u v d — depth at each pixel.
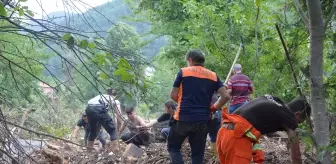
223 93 5.59
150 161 6.77
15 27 3.04
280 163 6.28
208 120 5.61
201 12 9.41
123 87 3.12
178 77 5.54
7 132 3.13
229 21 9.23
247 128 4.59
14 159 2.97
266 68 8.28
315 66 3.77
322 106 3.77
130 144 7.04
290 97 6.64
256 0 4.59
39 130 3.92
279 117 4.54
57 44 3.05
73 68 3.09
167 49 13.34
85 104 3.24
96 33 3.08
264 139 7.66
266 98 4.75
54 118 4.76
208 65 9.28
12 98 3.40
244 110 4.72
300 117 4.73
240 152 4.59
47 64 3.17
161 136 8.06
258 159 4.67
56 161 6.61
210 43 9.32
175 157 5.65
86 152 7.46
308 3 3.73
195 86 5.50
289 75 7.19
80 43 2.96
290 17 6.54
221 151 4.83
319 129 3.78
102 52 3.07
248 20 8.86
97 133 7.70
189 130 5.49
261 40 8.69
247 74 8.54
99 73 3.06
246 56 8.70
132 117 7.69
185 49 13.17
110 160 6.82
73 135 8.38
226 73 9.20
